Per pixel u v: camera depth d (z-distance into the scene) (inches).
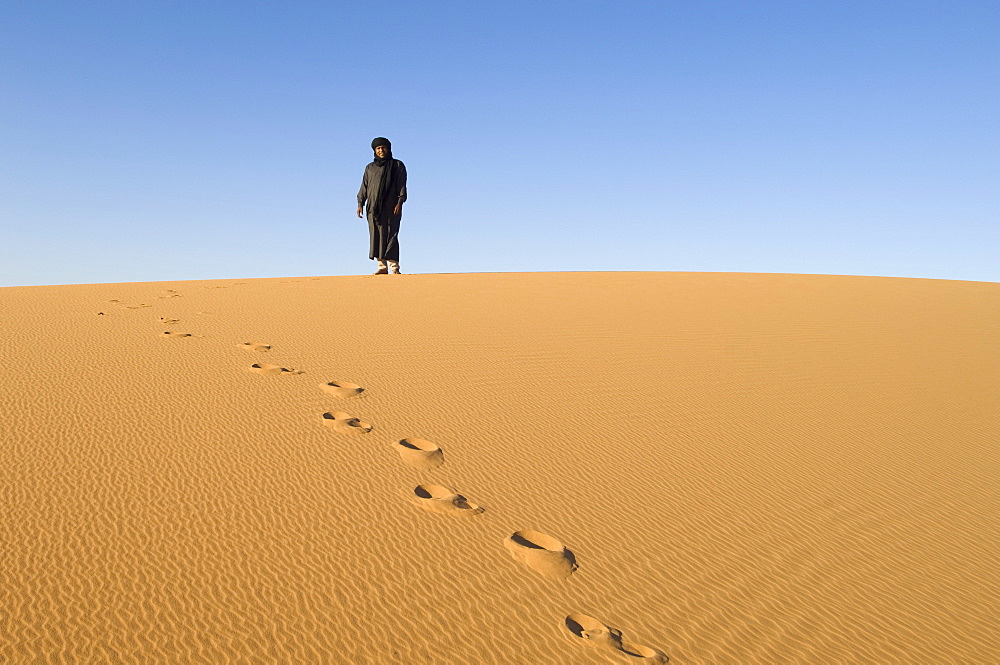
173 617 104.7
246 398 210.4
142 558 119.4
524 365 279.9
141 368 236.1
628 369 287.6
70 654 94.4
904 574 143.1
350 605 112.7
